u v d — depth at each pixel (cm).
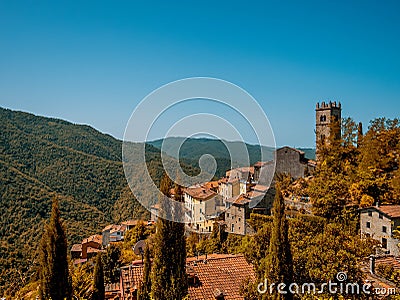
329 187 3484
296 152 5419
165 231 1262
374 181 3556
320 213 3425
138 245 3519
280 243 1467
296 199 4094
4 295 1595
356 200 3512
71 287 1392
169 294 1250
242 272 2038
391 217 2925
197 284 1900
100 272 2036
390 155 4000
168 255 1266
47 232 1373
